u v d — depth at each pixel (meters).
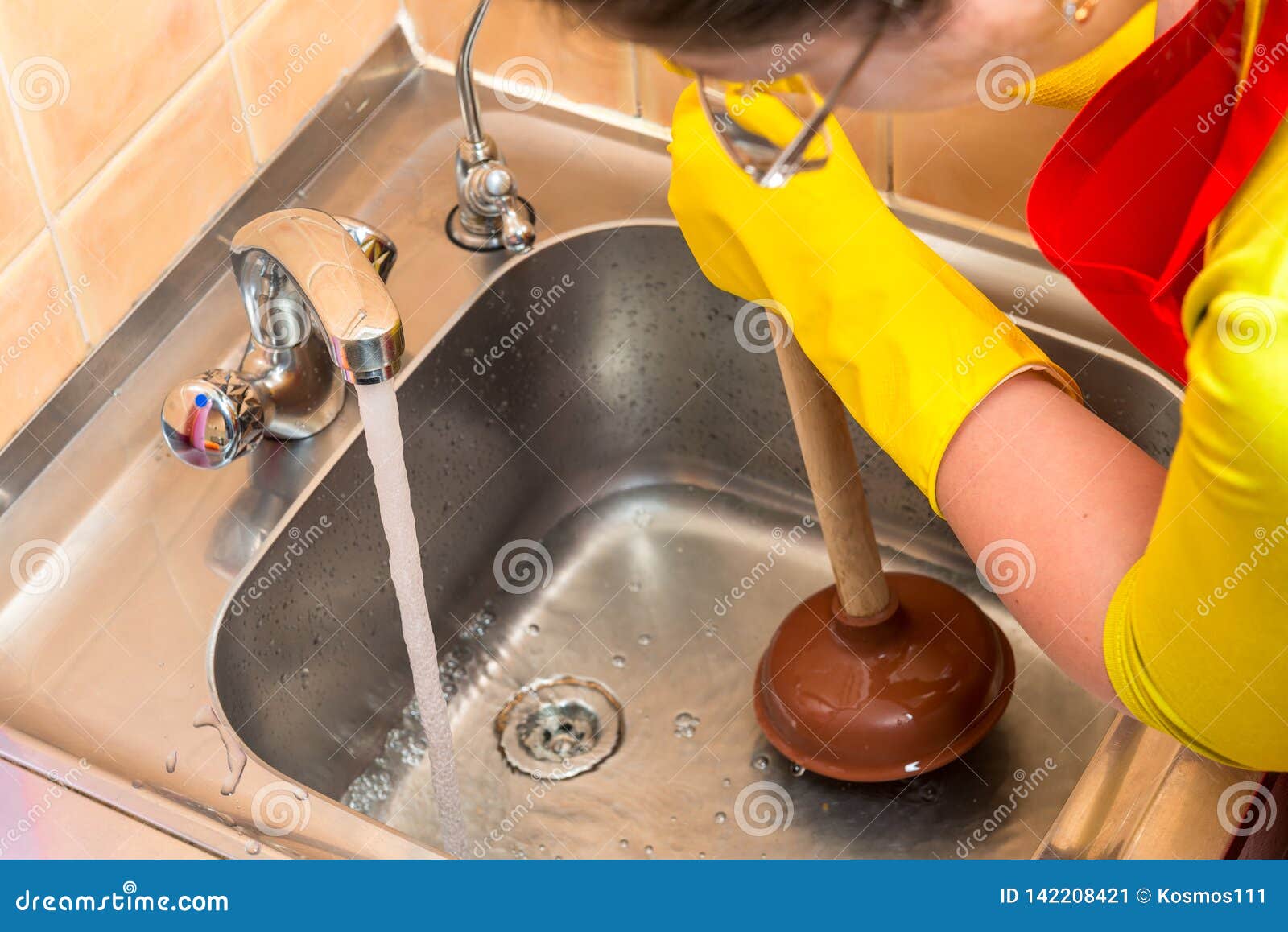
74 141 0.79
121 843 0.68
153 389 0.90
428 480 0.96
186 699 0.77
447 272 0.96
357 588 0.91
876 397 0.67
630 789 0.91
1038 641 0.60
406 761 0.94
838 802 0.89
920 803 0.88
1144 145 0.65
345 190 1.01
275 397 0.85
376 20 1.01
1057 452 0.60
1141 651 0.53
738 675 0.97
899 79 0.52
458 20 1.02
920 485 0.65
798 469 1.04
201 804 0.71
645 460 1.08
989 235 0.94
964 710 0.83
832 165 0.73
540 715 0.96
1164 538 0.50
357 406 0.90
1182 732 0.55
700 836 0.89
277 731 0.86
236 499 0.86
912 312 0.67
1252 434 0.45
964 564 1.00
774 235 0.73
